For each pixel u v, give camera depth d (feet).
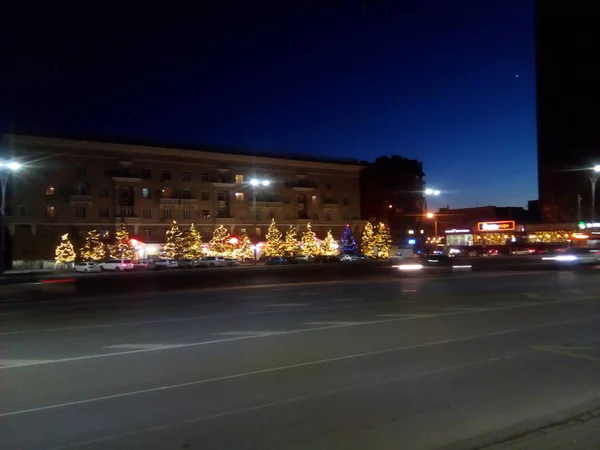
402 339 37.42
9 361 31.86
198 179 267.59
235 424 19.79
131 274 178.19
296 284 102.63
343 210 316.60
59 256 217.36
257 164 286.66
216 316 53.52
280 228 291.79
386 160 386.32
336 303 64.49
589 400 22.43
